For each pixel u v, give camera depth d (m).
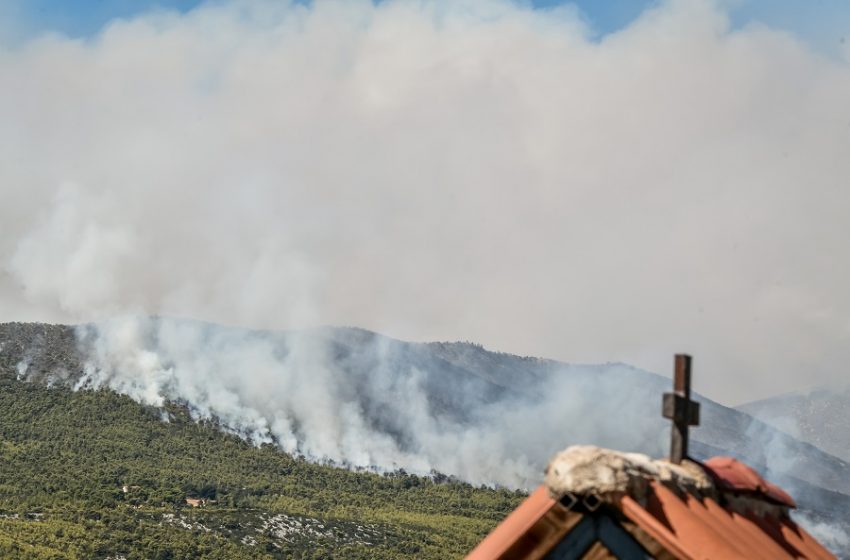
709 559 20.53
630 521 21.17
